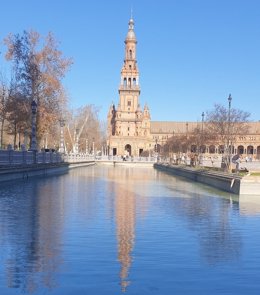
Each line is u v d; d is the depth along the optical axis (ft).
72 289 34.40
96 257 44.04
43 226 60.54
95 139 512.22
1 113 227.20
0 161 133.59
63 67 220.84
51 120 219.20
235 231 61.16
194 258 44.80
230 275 39.06
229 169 175.52
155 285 35.81
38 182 147.64
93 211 77.10
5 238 52.21
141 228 61.21
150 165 456.04
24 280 36.40
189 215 76.48
